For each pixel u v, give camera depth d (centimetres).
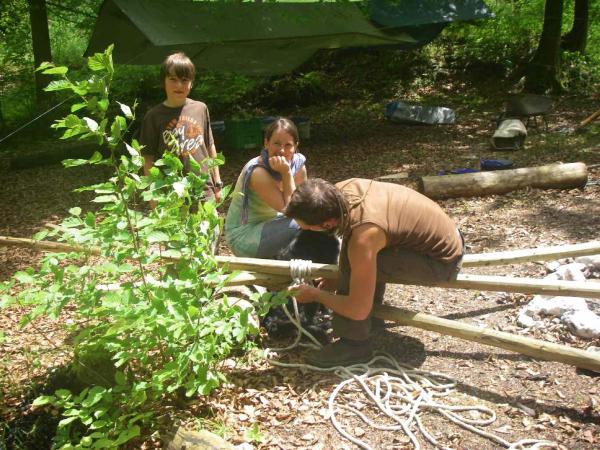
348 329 316
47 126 1128
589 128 1046
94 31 902
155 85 1294
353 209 290
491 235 545
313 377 317
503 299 403
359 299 293
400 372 317
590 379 309
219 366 324
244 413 287
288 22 914
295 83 1485
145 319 242
